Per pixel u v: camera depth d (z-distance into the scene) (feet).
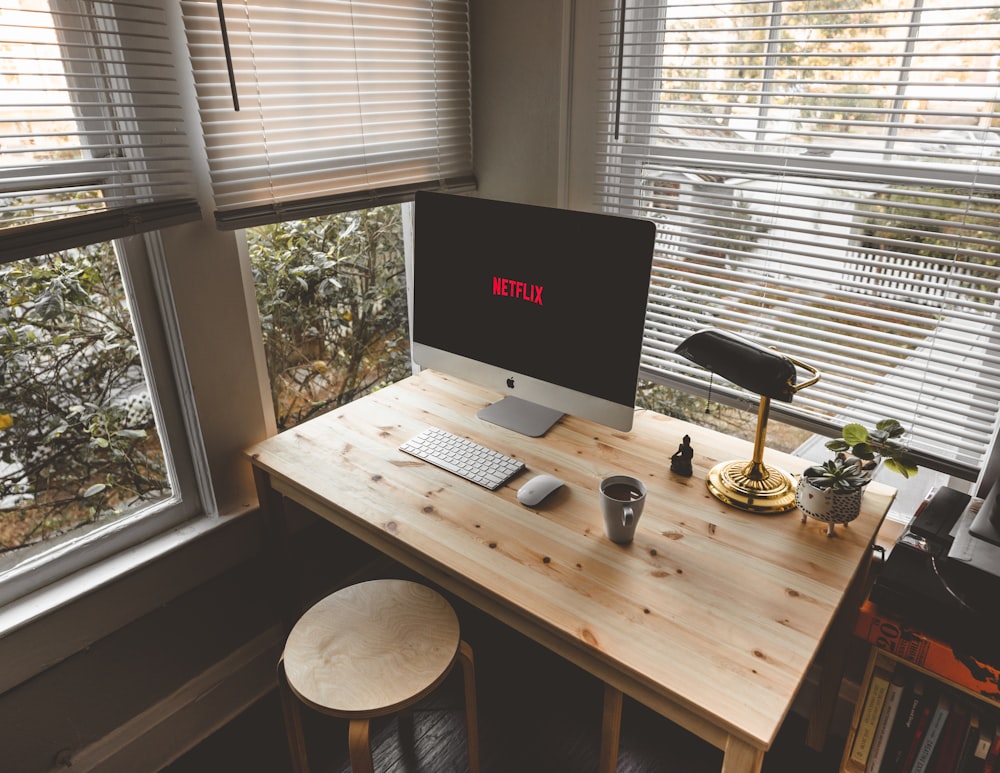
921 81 4.54
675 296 6.15
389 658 4.34
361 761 4.05
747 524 4.52
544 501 4.75
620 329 4.83
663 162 5.78
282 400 6.58
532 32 5.96
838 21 4.78
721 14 5.19
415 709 6.11
